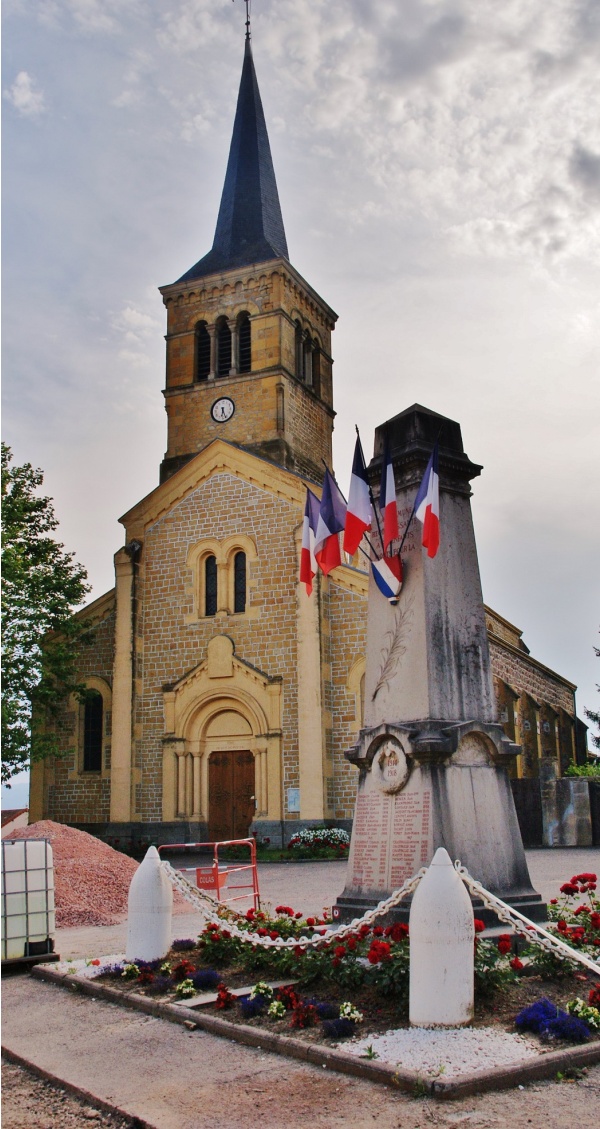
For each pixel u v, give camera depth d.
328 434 38.06
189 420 35.44
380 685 11.50
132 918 10.42
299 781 28.33
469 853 10.34
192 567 31.78
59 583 29.47
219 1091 6.57
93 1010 9.07
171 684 31.17
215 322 35.81
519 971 8.66
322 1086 6.53
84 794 32.00
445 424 12.35
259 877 21.08
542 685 42.16
